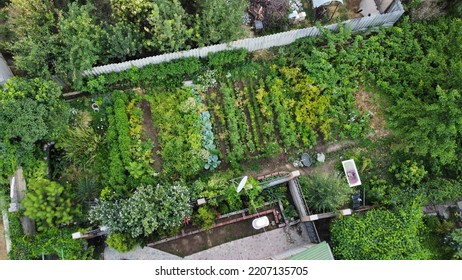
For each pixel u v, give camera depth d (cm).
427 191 1673
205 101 1805
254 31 1869
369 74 1814
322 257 1442
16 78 1555
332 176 1703
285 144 1764
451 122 1566
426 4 1816
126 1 1609
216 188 1648
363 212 1680
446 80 1697
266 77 1814
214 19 1630
